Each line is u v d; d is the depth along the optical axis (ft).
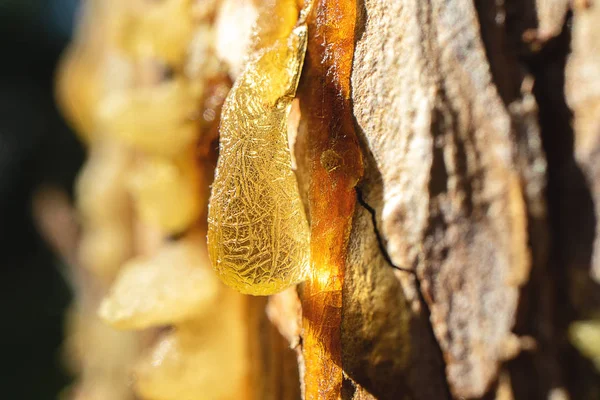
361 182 0.32
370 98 0.31
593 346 0.36
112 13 0.68
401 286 0.33
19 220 2.08
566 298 0.37
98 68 0.83
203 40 0.42
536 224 0.35
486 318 0.34
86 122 0.93
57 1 2.22
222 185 0.29
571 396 0.36
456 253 0.34
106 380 0.84
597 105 0.36
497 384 0.34
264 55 0.30
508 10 0.35
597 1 0.36
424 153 0.33
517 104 0.35
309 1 0.30
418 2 0.32
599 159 0.36
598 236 0.36
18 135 2.07
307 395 0.30
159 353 0.43
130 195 0.71
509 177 0.34
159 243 0.50
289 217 0.29
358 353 0.32
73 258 1.33
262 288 0.29
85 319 0.99
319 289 0.30
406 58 0.32
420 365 0.34
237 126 0.29
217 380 0.41
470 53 0.34
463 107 0.34
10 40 2.11
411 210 0.33
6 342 1.72
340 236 0.30
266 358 0.39
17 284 1.95
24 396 1.55
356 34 0.31
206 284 0.42
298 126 0.31
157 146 0.43
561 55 0.36
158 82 0.50
